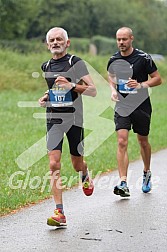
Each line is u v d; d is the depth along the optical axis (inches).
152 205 587.5
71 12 3804.1
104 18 4015.8
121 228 507.2
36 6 3026.6
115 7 4072.3
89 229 505.0
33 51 2393.0
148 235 486.9
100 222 526.9
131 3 4288.9
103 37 3821.4
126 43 621.0
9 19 2842.0
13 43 2797.7
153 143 1051.9
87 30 3934.5
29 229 506.9
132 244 463.2
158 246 458.0
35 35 3540.8
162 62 3073.3
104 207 581.3
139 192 650.2
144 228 506.9
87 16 3927.2
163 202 600.4
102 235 487.5
